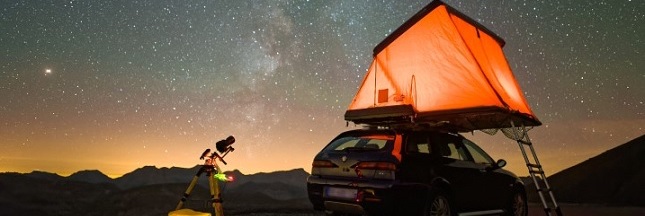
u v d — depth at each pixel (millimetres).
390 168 5395
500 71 7914
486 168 6879
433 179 5754
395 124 7406
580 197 13320
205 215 5004
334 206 5742
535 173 7094
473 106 6586
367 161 5559
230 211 9750
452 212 5969
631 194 12141
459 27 7414
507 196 7336
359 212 5516
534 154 7301
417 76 7215
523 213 7703
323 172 6020
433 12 7461
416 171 5594
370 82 7676
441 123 7336
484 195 6727
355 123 7766
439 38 7320
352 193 5535
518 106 7363
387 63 7602
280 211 10000
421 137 6008
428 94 7039
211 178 5609
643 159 13391
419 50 7398
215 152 5703
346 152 5867
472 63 6957
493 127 7719
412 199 5441
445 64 7121
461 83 6883
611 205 11820
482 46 7742
